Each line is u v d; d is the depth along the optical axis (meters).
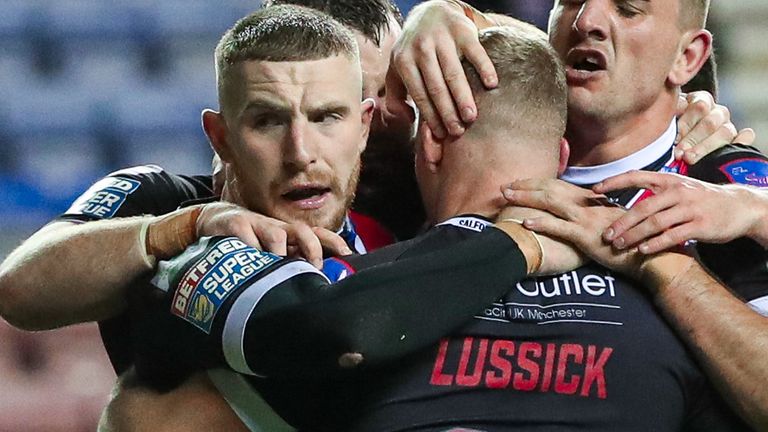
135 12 28.69
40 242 9.50
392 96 10.80
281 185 9.00
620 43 10.19
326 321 7.86
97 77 28.05
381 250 8.80
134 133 27.66
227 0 29.09
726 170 10.53
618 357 8.57
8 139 27.14
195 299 8.38
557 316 8.58
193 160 27.80
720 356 8.75
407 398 8.31
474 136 9.03
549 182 8.94
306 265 8.39
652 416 8.62
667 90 10.62
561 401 8.40
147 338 8.70
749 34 31.22
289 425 8.48
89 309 9.27
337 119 9.02
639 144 10.66
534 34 9.53
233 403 8.54
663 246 8.82
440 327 8.12
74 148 27.36
